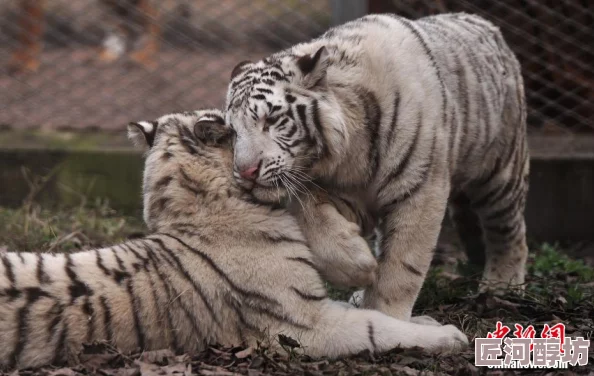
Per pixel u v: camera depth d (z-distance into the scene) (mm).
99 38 19438
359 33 8469
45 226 11641
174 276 7836
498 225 10344
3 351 7418
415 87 8219
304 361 7840
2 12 17828
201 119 8164
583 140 13680
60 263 7691
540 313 9375
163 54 18000
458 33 9234
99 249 7918
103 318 7574
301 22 18375
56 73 16938
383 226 8602
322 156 8086
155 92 16016
